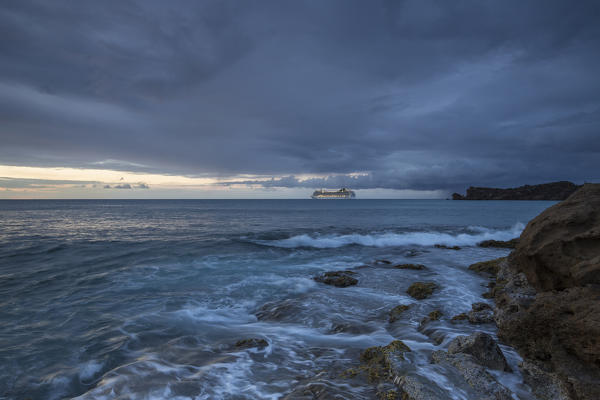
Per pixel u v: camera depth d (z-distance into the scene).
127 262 15.20
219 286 11.35
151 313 8.41
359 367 5.04
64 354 5.99
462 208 81.88
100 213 54.97
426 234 25.97
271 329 7.39
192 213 56.78
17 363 5.63
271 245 21.39
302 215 52.72
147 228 31.02
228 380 4.84
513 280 8.44
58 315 8.18
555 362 4.64
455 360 4.70
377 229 31.11
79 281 11.71
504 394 3.90
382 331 7.11
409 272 13.76
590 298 4.89
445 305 8.77
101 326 7.44
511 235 26.80
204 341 6.65
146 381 4.79
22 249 18.38
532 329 5.27
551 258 6.90
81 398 4.33
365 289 11.01
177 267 14.28
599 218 7.05
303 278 12.64
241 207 85.88
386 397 3.99
